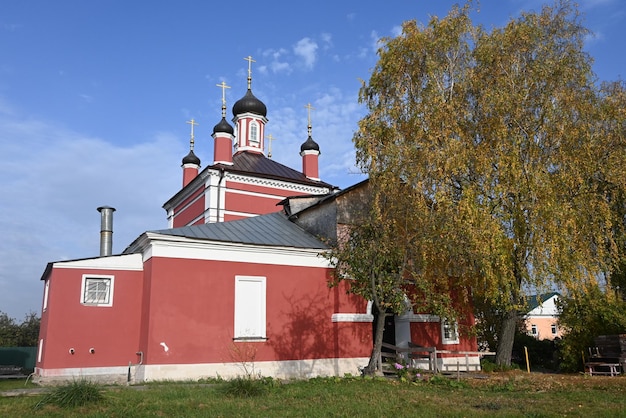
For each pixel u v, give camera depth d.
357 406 11.02
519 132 19.23
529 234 18.47
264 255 19.84
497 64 19.77
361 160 19.39
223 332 18.50
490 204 18.34
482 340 30.89
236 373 18.30
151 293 17.67
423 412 10.46
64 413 10.33
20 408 10.83
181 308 17.98
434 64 19.98
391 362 20.25
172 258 18.23
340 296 20.91
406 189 17.95
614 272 22.00
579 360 20.97
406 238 17.30
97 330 18.50
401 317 22.50
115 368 18.44
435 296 17.53
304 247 20.39
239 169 32.91
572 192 19.36
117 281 19.12
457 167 18.30
